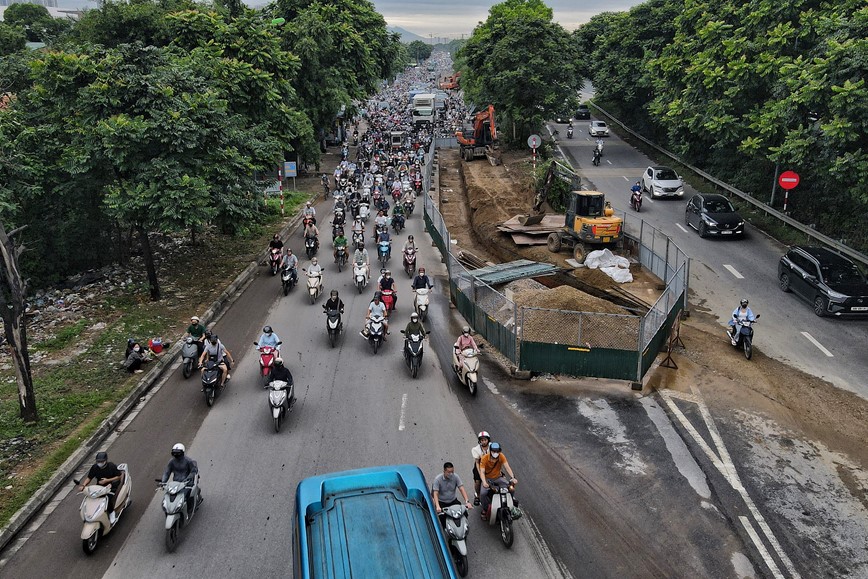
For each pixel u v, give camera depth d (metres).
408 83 192.88
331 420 13.64
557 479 11.48
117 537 10.00
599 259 24.12
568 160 49.09
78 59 19.16
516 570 9.23
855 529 10.17
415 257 25.33
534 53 48.12
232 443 12.75
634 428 13.30
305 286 23.56
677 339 17.64
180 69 21.38
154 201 19.14
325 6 52.53
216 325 19.67
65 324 20.02
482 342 18.00
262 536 9.96
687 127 34.53
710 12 34.59
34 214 23.42
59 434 12.97
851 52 19.84
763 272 24.14
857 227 26.17
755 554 9.59
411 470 8.88
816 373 16.05
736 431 13.23
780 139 26.92
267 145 25.83
